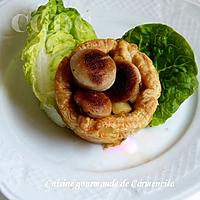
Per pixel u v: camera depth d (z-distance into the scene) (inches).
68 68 17.1
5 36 19.8
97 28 21.0
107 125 16.1
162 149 17.5
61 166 16.6
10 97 18.3
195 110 18.5
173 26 21.0
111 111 16.5
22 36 19.8
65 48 18.9
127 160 17.1
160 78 18.4
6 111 17.9
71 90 16.8
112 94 16.4
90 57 16.2
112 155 17.1
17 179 15.8
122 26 21.2
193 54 18.5
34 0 20.8
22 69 19.0
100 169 16.8
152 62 18.4
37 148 17.0
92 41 17.6
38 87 18.0
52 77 18.2
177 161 16.9
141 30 19.2
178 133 17.9
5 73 18.8
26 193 15.5
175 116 18.3
